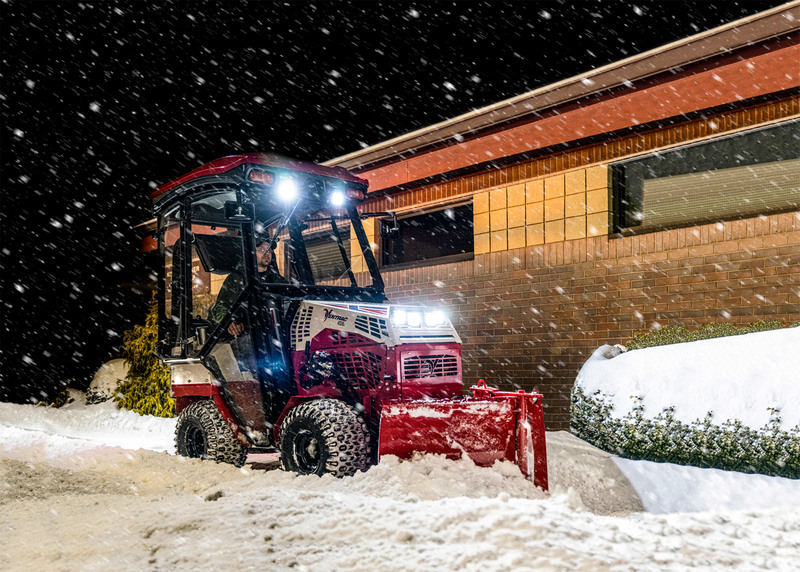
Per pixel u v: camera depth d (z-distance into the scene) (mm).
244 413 7145
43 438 10000
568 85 10438
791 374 7203
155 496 5930
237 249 8180
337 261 8992
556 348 10930
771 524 4703
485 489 5668
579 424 8836
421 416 5980
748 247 8945
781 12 8320
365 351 6699
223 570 4004
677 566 3832
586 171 10734
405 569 3762
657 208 10117
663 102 9609
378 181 13680
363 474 5820
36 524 5293
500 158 11641
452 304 12531
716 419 7320
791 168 8812
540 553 3891
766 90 8641
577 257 10758
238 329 7324
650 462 7664
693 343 8453
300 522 4711
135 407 14664
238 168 7133
